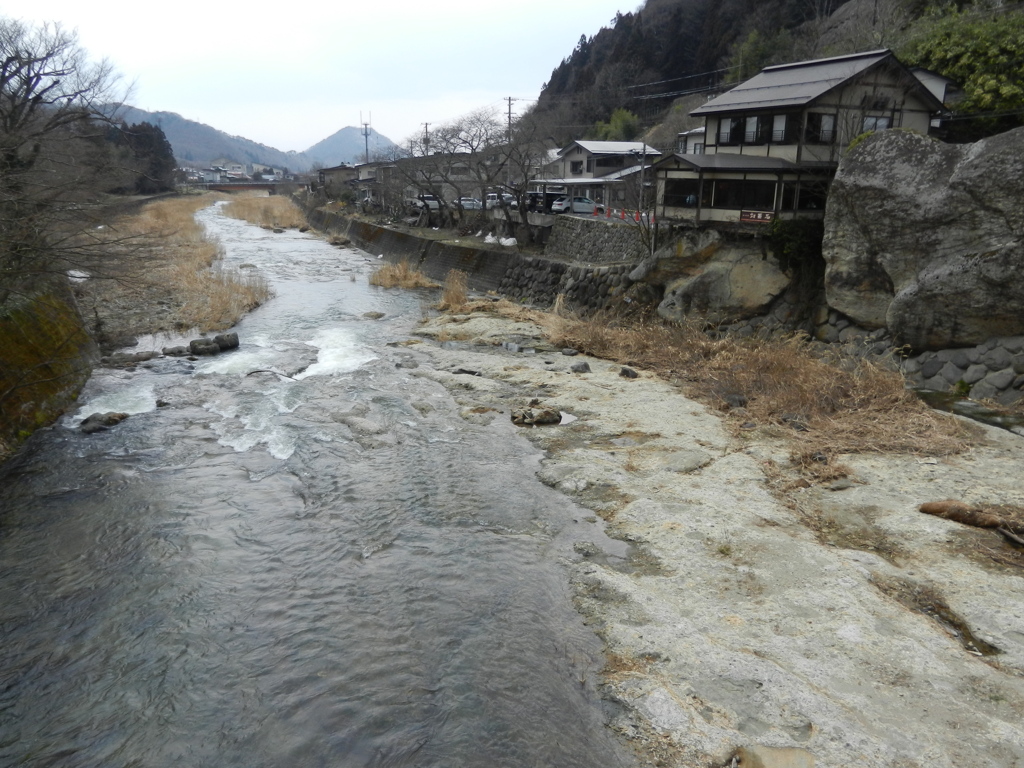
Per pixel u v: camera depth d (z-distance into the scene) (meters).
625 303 23.58
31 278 16.16
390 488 11.51
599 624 7.89
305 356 19.62
